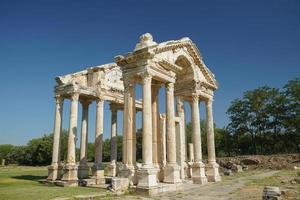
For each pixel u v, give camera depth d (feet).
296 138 255.91
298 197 61.67
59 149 115.44
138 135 309.22
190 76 119.14
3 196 68.95
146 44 85.81
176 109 125.49
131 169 84.33
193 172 111.04
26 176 146.20
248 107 283.59
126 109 90.07
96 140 122.72
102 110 125.29
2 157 439.22
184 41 107.96
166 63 94.94
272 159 216.74
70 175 105.40
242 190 84.94
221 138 308.81
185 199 67.77
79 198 65.67
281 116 263.70
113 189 78.54
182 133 121.19
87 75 129.18
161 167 94.38
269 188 58.08
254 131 280.31
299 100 253.24
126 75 90.99
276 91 272.92
